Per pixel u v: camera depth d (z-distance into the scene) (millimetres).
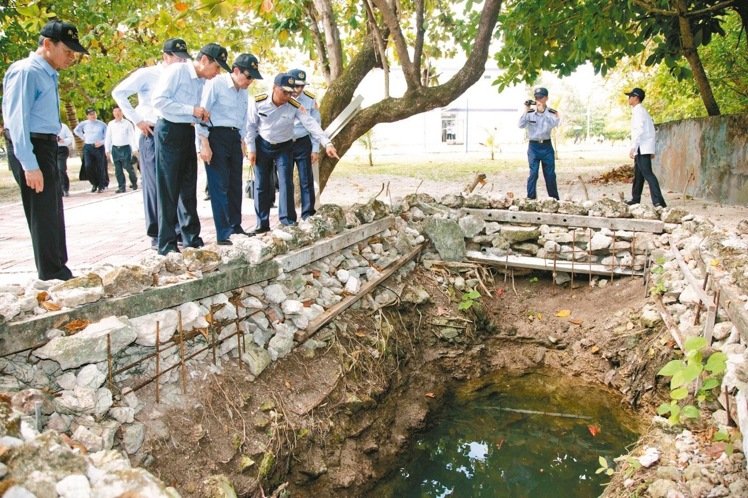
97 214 7930
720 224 6430
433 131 33750
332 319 4863
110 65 12969
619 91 18734
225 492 3203
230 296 4129
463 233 6734
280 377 4199
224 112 4738
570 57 9656
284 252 4609
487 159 22484
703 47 12727
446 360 5801
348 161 22625
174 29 6133
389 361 5168
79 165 21219
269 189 5523
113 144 11109
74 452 2256
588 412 5020
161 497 2076
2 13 9180
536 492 4066
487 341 6090
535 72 10523
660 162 12055
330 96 8195
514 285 6652
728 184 8562
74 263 4840
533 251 6691
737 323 3748
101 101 13953
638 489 3398
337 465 4094
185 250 3963
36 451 2111
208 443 3486
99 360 3184
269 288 4434
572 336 5918
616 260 6457
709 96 10148
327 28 8305
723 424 3619
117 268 3467
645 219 6398
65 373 3125
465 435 4816
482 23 7586
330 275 5227
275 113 5234
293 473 3863
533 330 6094
